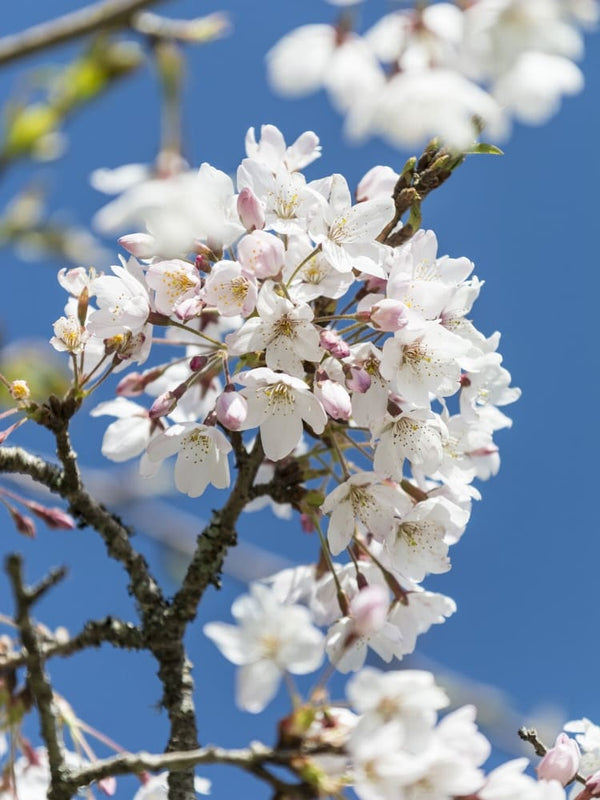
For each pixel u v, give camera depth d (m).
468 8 0.78
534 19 0.78
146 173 0.78
